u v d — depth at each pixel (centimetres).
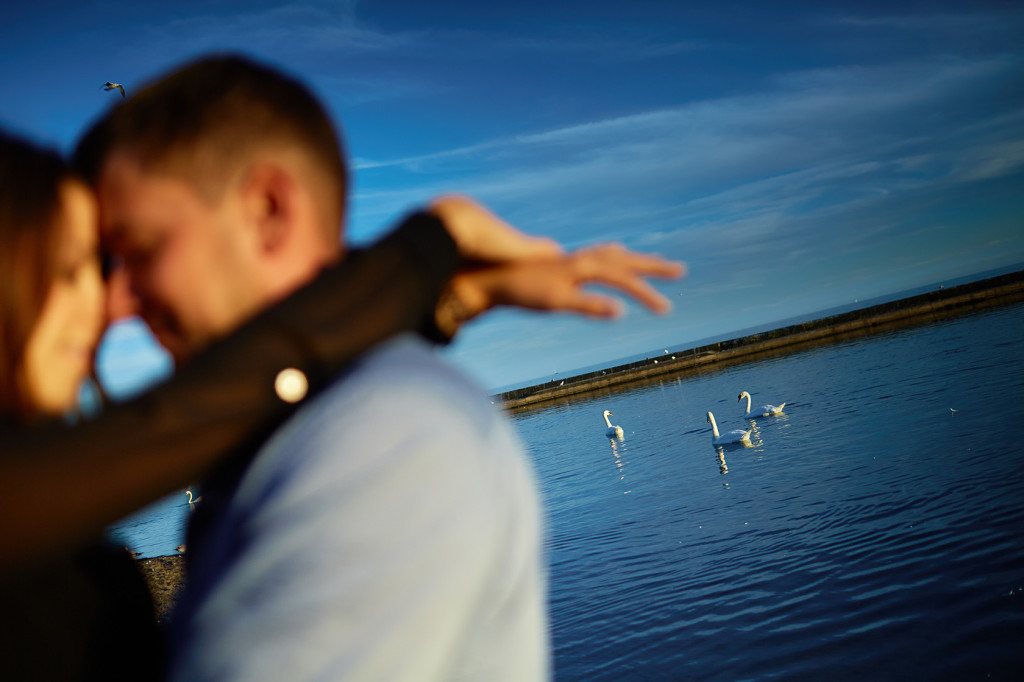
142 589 86
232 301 71
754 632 908
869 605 900
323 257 75
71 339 73
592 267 84
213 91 70
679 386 5831
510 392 7944
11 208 65
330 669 52
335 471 57
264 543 56
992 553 955
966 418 1894
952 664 725
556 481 2647
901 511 1236
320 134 74
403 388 62
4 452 53
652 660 901
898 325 6025
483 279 88
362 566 54
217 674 54
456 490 59
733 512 1539
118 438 54
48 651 69
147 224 70
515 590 70
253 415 60
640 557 1363
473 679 66
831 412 2616
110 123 72
